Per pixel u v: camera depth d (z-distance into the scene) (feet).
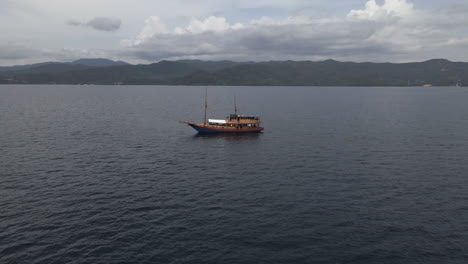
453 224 125.08
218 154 243.19
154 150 253.85
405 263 100.22
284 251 106.52
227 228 121.49
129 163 212.43
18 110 532.32
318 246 109.60
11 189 159.43
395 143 276.00
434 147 259.19
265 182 175.22
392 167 202.49
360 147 261.65
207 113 532.73
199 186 168.25
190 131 350.43
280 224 124.98
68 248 106.93
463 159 220.64
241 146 272.92
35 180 173.68
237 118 354.33
